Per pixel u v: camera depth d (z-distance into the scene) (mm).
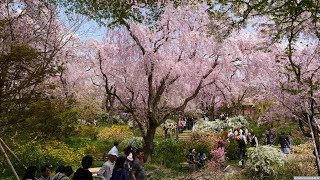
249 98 28797
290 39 8945
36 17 13867
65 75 22734
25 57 7711
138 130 31250
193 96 20094
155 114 19203
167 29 19641
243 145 17625
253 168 14953
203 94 30016
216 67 21562
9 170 13555
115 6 8859
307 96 10555
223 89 27641
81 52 21469
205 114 37750
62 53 19531
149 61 18969
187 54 20578
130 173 9320
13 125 8367
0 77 7551
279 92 13547
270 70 16438
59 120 9523
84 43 20703
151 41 19922
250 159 15352
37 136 9969
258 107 26516
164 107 22141
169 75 19500
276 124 22094
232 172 15781
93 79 28547
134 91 21156
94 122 34125
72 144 21344
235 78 26328
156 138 29766
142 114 22625
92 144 23406
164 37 19781
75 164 16312
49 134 9906
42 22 13977
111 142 25859
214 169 15992
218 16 8383
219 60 20328
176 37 19984
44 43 13609
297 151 19203
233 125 28062
